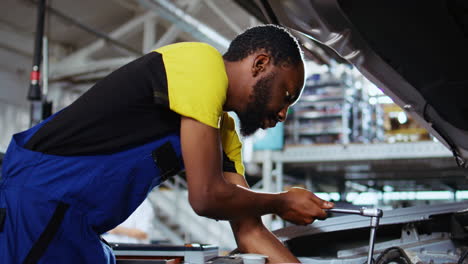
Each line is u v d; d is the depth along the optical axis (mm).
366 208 981
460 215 1284
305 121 7312
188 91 834
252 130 998
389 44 1200
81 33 9094
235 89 943
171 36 7422
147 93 865
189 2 7129
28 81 8859
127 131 864
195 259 1039
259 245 1128
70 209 820
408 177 8211
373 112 7141
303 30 1143
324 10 1046
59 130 848
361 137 7090
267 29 954
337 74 6406
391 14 1085
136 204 911
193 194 845
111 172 849
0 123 8273
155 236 7344
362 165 7051
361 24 1112
